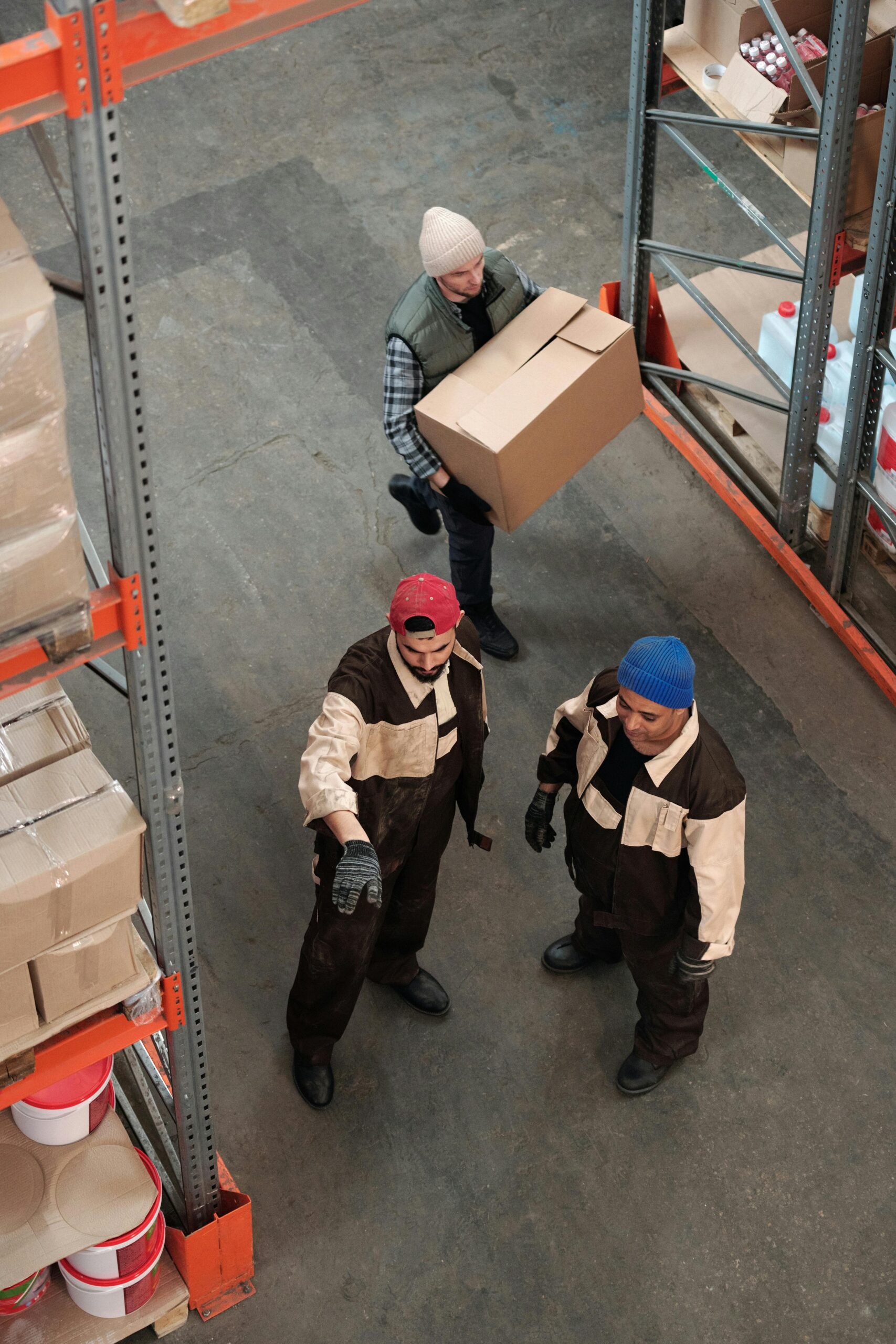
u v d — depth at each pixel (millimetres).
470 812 3719
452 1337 3674
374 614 5305
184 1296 3543
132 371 1989
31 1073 2643
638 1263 3799
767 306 6008
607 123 7277
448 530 4770
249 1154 3986
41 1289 3365
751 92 4742
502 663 5148
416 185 6961
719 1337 3672
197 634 5219
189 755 4883
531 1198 3914
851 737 4949
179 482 5703
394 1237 3842
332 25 7777
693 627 5273
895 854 4637
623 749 3359
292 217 6793
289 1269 3773
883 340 4477
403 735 3297
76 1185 3227
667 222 6785
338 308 6391
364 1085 4117
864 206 4578
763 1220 3871
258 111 7324
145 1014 2779
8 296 1772
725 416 5832
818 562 5477
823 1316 3705
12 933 2336
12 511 1960
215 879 4578
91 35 1681
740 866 3352
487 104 7375
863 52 4199
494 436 4168
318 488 5699
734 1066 4164
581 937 4211
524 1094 4109
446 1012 4254
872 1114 4070
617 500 5676
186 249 6633
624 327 4395
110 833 2367
